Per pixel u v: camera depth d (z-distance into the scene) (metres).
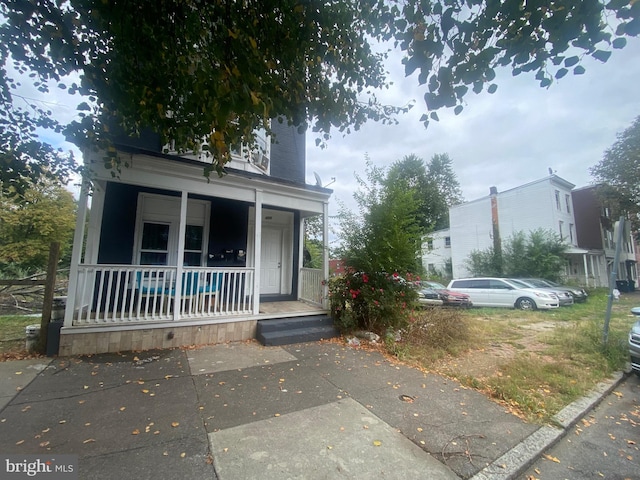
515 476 2.31
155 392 3.49
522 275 17.23
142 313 5.64
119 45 2.56
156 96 2.84
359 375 4.25
